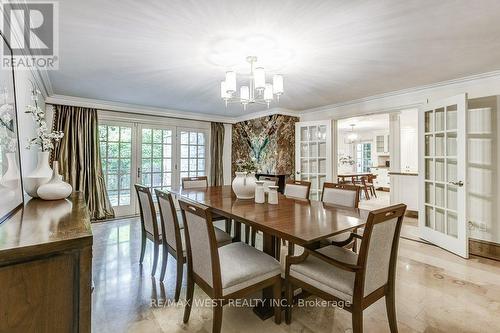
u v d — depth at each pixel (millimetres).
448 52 2418
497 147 3004
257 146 5473
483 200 3104
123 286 2244
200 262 1624
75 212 1461
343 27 1961
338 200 2590
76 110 4180
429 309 1916
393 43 2229
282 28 1975
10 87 1579
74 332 976
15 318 878
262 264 1667
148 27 1964
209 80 3234
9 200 1407
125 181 4840
